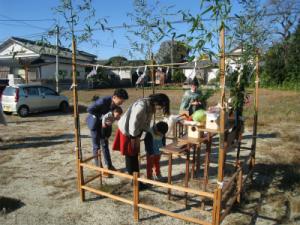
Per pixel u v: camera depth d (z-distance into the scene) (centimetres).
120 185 505
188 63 399
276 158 639
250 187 486
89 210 421
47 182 522
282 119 1112
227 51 388
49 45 427
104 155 539
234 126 435
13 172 571
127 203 438
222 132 312
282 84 2614
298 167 573
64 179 535
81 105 1639
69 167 600
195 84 604
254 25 407
